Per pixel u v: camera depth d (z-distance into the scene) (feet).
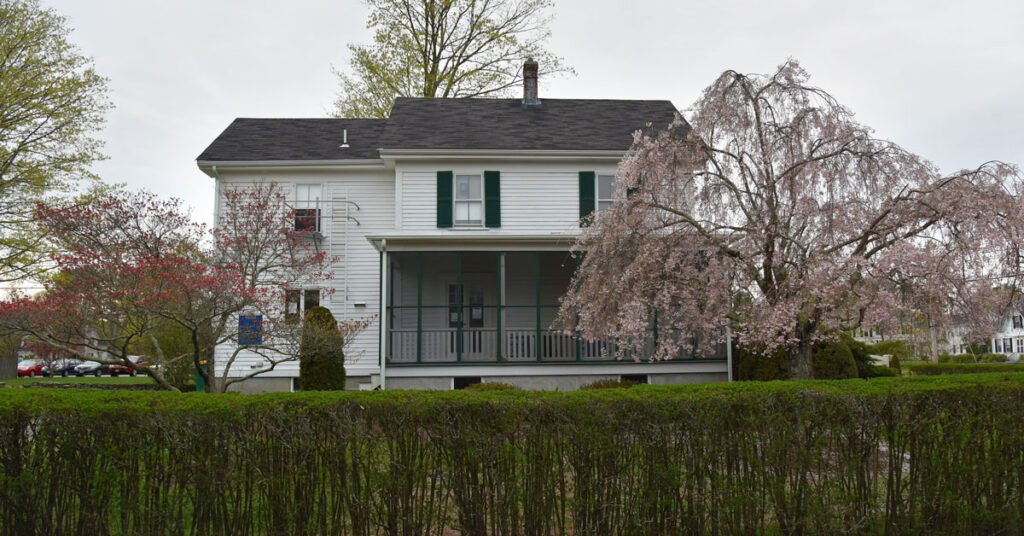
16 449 17.56
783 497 17.65
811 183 33.50
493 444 16.98
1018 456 20.33
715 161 35.86
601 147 61.36
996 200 28.96
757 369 50.90
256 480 16.97
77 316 33.04
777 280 33.83
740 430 17.75
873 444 18.53
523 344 56.80
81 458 17.34
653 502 17.22
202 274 37.04
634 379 55.42
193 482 17.02
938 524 19.26
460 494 16.94
